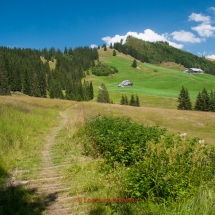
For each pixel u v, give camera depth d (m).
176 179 4.70
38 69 122.69
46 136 13.32
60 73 140.12
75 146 10.61
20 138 10.83
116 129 9.60
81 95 100.62
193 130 33.66
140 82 158.62
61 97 98.31
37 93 91.44
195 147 5.95
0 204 4.80
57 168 7.42
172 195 4.53
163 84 143.62
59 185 6.00
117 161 7.14
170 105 87.38
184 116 40.06
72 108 43.06
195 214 3.93
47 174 6.85
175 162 5.25
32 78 95.75
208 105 69.88
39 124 16.16
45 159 8.48
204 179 5.23
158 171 4.74
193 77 161.62
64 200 5.13
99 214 4.47
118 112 39.97
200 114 41.78
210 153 6.25
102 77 185.12
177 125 35.53
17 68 103.75
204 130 34.00
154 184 4.69
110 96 111.12
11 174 6.68
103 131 9.85
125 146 7.41
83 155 9.09
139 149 6.86
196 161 5.50
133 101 83.31
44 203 5.00
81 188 5.70
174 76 163.75
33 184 6.04
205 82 137.88
